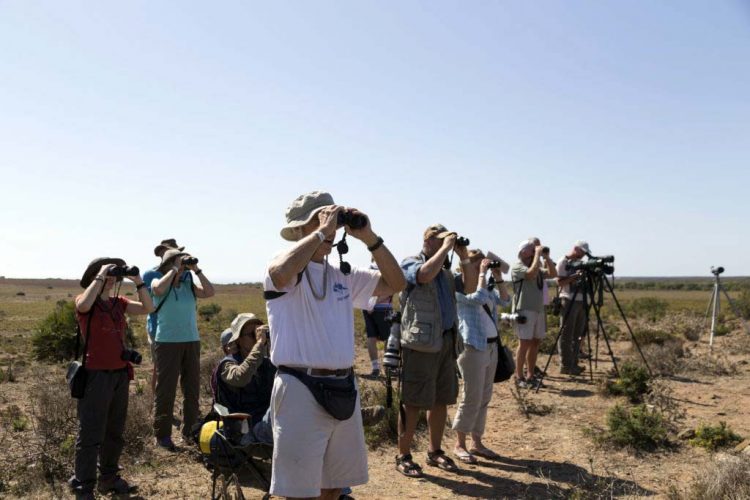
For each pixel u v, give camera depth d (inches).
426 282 228.7
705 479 216.4
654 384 374.0
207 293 289.7
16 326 1082.7
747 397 380.5
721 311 1078.4
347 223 142.5
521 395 389.7
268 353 221.5
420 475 247.8
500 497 225.1
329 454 142.9
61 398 303.4
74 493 220.2
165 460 266.1
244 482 232.7
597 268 441.1
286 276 133.9
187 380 289.1
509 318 418.9
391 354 245.6
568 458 271.9
